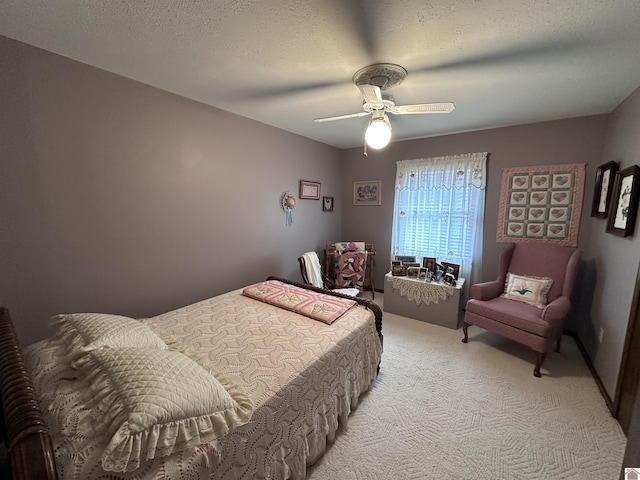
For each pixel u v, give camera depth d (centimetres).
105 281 203
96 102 187
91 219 192
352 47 155
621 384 174
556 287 264
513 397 198
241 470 104
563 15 125
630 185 188
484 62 169
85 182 187
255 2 120
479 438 163
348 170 438
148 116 214
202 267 266
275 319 184
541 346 220
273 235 338
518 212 309
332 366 155
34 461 62
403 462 147
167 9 126
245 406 107
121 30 144
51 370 105
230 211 285
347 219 448
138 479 78
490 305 258
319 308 196
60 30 144
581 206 278
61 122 174
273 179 329
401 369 232
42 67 164
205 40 151
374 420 176
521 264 290
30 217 168
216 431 95
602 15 125
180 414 88
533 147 297
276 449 120
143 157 215
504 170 313
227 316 187
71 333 120
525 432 168
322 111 270
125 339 120
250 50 161
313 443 141
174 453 86
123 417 82
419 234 375
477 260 335
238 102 247
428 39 146
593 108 247
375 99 169
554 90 210
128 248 213
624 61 165
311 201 392
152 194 223
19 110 159
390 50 157
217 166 267
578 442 161
